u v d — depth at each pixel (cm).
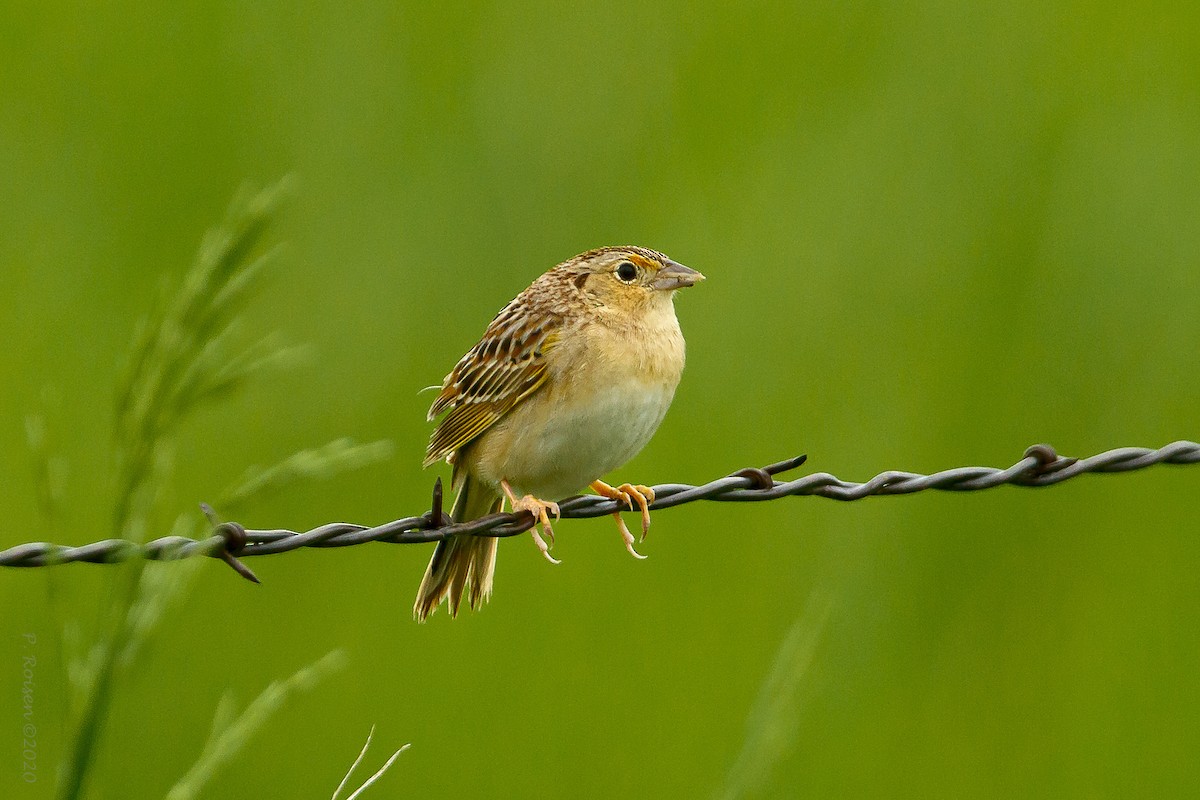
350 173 1370
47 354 1273
